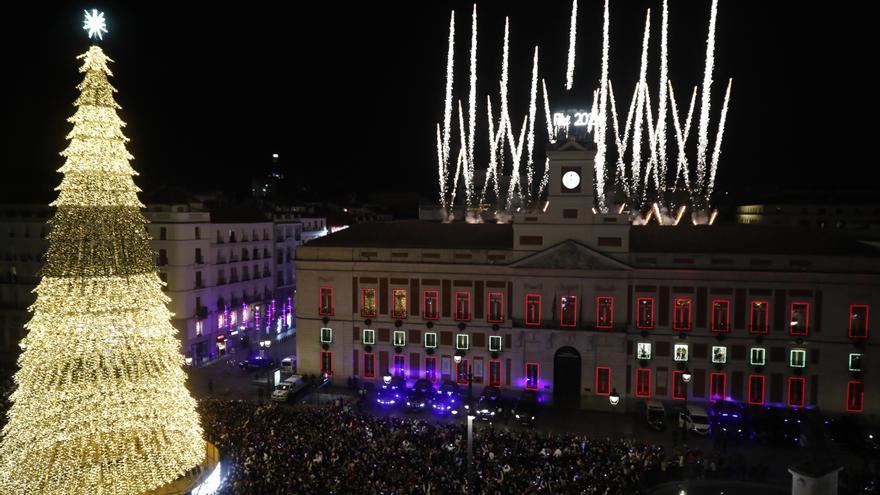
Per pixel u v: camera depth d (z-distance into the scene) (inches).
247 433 1731.1
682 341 2400.3
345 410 2130.9
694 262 2391.7
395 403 2412.6
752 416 2140.7
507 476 1487.5
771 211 4628.4
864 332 2257.6
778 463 1865.2
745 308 2351.1
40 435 1141.1
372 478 1441.9
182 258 2974.9
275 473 1457.9
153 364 1216.2
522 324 2518.5
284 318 3954.2
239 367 3029.0
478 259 2600.9
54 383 1142.3
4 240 3245.6
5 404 1957.4
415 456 1604.3
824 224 4463.6
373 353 2709.2
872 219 4333.2
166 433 1242.6
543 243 2524.6
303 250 2773.1
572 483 1465.3
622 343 2415.1
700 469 1728.6
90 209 1153.4
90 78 1160.8
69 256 1151.0
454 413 2293.3
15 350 3198.8
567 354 2490.2
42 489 1142.3
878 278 2229.3
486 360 2586.1
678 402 2404.0
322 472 1469.0
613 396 2364.7
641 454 1705.2
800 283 2299.5
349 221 5255.9
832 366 2281.0
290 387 2465.6
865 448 1888.5
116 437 1178.6
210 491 1323.8
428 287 2650.1
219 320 3267.7
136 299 1190.9
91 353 1151.0
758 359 2343.8
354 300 2723.9
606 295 2453.2
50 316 1149.1
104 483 1158.3
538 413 2340.1
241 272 3476.9
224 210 3560.5
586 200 2479.1
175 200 3043.8
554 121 2586.1
